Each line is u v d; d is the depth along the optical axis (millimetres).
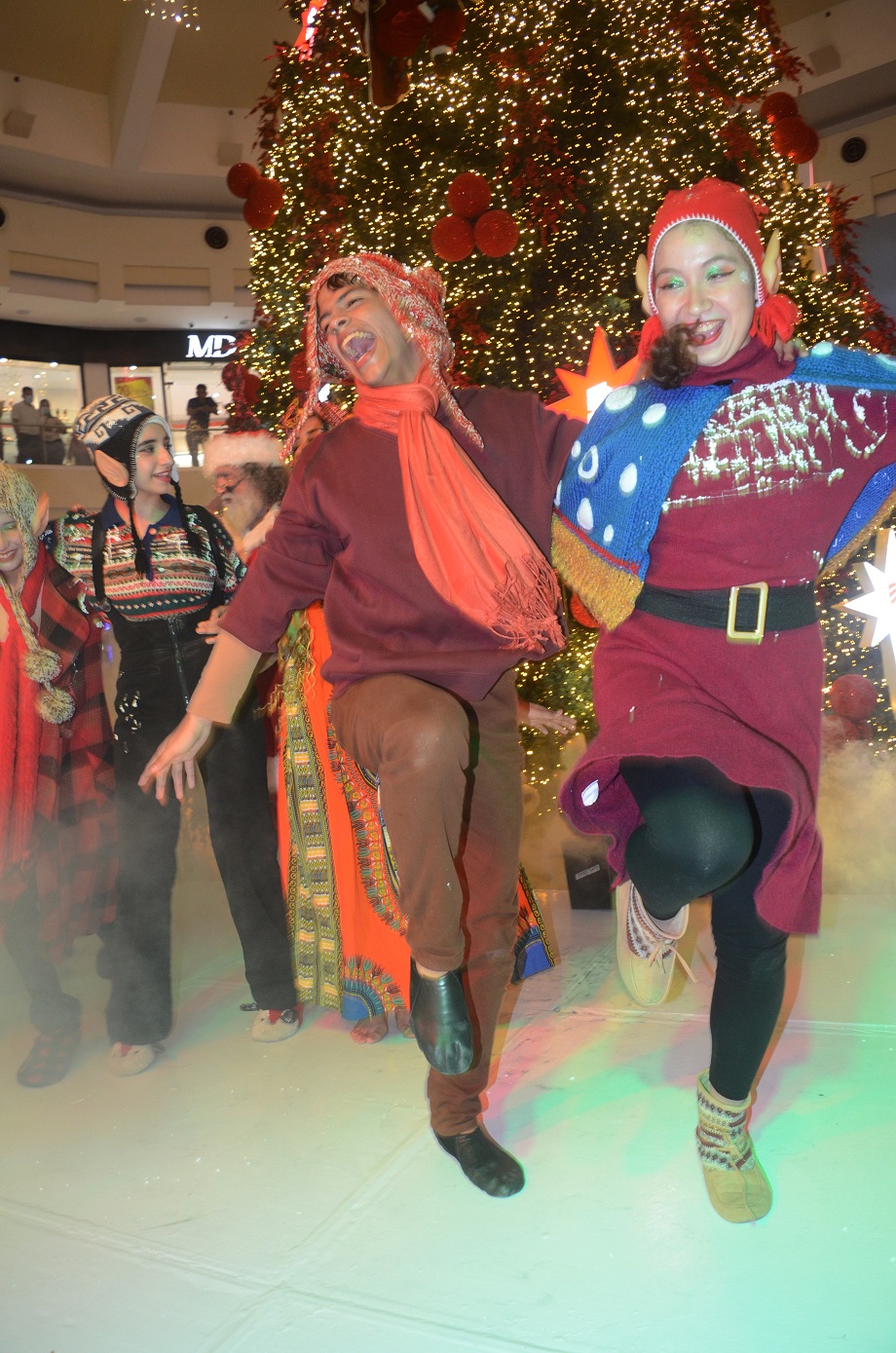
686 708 1677
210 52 12633
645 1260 1673
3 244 14312
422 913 1664
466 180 3480
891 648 2238
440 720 1667
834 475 1695
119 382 16484
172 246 15266
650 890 1770
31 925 2672
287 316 4250
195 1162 2129
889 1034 2426
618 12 3848
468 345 3873
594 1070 2383
